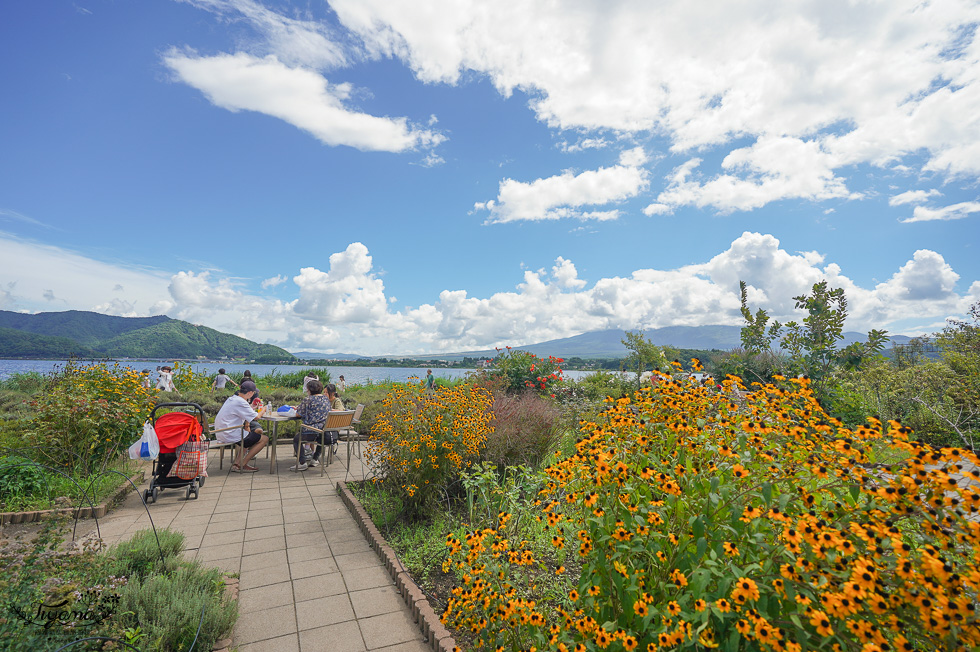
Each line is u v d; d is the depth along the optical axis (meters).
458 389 5.74
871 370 9.16
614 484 2.26
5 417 8.06
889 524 1.60
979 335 9.66
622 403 2.90
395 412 5.39
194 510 5.43
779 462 2.08
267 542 4.54
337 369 28.02
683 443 2.38
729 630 1.70
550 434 6.04
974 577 1.34
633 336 12.34
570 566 3.54
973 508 1.43
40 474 5.25
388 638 3.06
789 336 6.21
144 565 3.48
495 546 2.55
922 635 1.41
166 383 12.98
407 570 3.82
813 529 1.57
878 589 1.42
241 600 3.48
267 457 8.52
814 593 1.58
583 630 2.04
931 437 7.16
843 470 1.79
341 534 4.76
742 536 1.87
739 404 2.56
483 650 2.62
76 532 4.52
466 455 5.00
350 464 8.02
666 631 1.80
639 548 2.03
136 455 5.40
